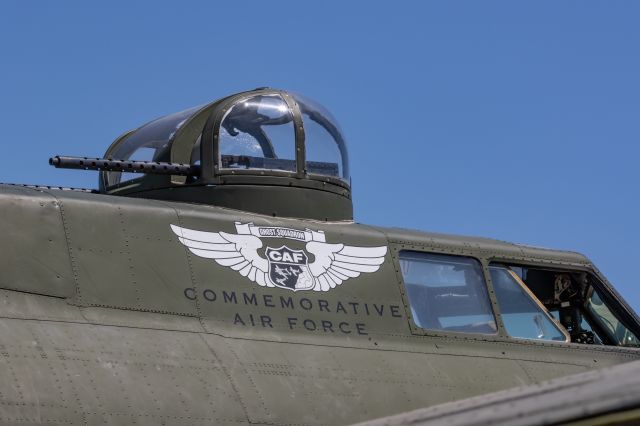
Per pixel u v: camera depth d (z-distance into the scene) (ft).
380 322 34.30
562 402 9.94
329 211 37.76
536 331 38.50
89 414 25.93
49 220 29.86
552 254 40.81
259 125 37.32
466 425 10.21
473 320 36.88
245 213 34.53
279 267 33.32
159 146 38.78
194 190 36.29
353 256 35.06
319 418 29.68
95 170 35.12
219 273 32.09
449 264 37.37
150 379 27.76
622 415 9.69
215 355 29.73
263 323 31.83
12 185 31.24
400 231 37.29
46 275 29.04
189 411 27.55
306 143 37.88
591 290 41.86
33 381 25.79
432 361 34.27
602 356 39.04
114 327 29.04
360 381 31.60
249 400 28.81
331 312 33.42
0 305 27.71
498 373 35.22
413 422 10.75
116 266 30.37
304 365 31.09
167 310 30.48
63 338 27.63
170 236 31.86
